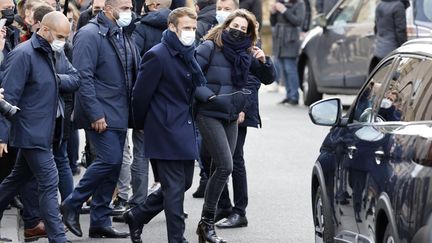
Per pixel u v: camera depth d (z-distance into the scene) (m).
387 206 10.61
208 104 14.55
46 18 14.15
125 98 15.58
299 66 34.00
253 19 14.81
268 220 17.27
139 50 17.34
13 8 15.05
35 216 15.62
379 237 11.03
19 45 14.24
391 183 10.57
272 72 15.55
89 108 15.30
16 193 14.92
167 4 17.48
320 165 13.34
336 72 31.53
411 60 11.70
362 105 12.67
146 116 14.23
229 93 14.66
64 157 16.25
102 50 15.44
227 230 16.52
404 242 10.18
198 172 22.09
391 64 12.24
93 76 15.38
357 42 30.28
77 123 15.51
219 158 14.64
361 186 11.64
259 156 23.92
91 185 15.45
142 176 16.91
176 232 14.27
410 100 11.25
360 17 30.50
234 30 14.65
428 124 10.50
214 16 18.36
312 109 13.05
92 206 15.85
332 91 31.97
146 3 17.62
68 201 15.45
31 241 15.63
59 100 14.92
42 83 14.21
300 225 16.88
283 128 28.53
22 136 14.15
